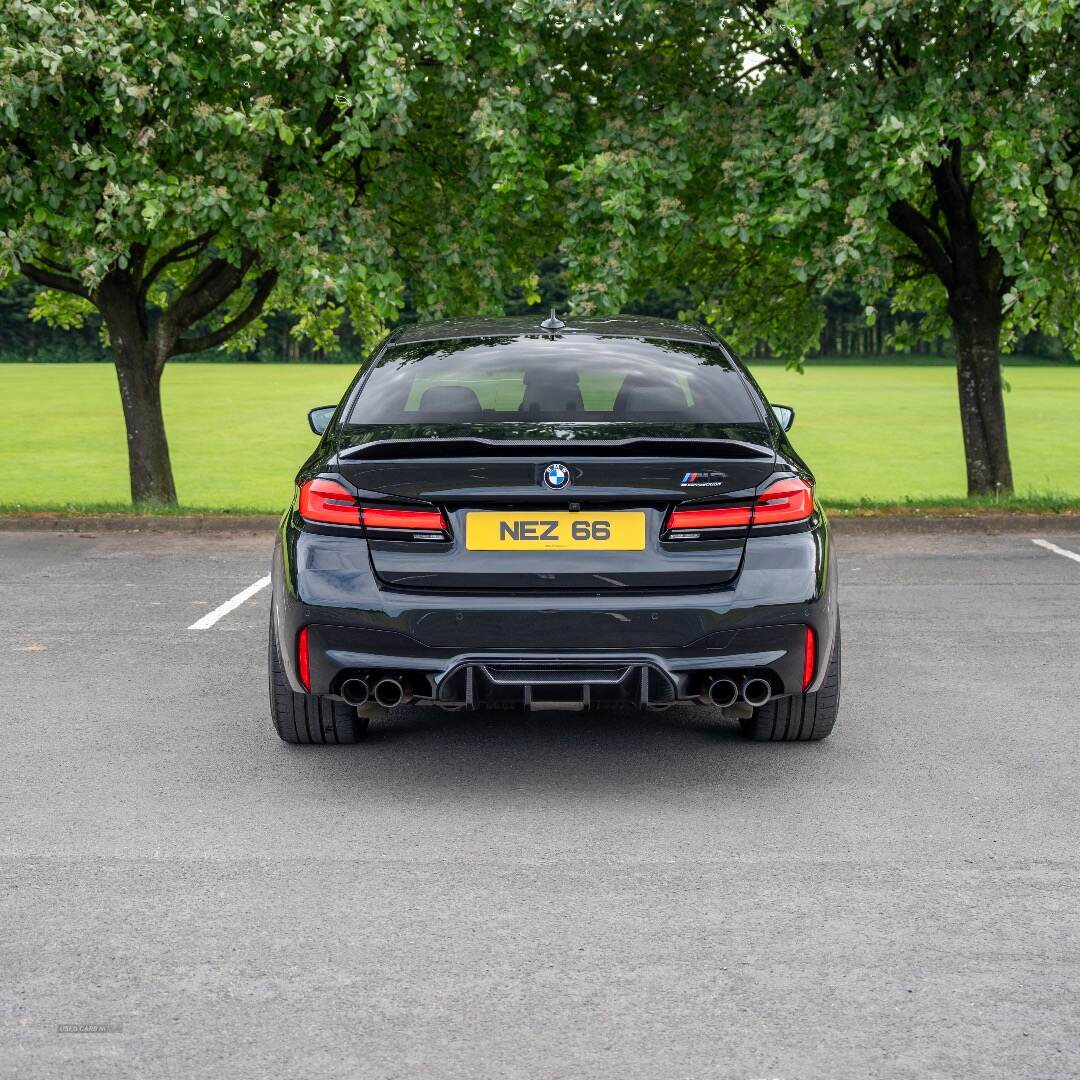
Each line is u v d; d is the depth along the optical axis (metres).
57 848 4.09
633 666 4.37
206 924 3.52
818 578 4.50
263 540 10.89
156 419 13.42
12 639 7.16
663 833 4.22
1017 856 4.01
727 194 11.95
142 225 11.41
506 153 11.32
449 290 12.82
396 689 4.50
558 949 3.37
